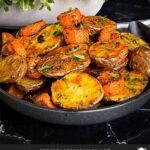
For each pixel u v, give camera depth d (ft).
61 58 1.38
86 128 1.38
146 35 1.72
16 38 1.52
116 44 1.42
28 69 1.37
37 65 1.38
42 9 1.85
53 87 1.31
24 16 1.88
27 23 1.92
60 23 1.51
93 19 1.58
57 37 1.47
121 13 2.21
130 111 1.33
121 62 1.41
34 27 1.54
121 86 1.33
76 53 1.39
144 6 2.30
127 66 1.48
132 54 1.44
